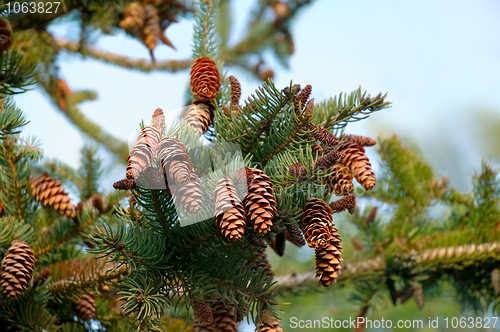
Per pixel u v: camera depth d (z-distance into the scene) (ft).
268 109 3.33
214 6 3.85
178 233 3.34
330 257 3.25
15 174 3.79
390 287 4.28
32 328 3.56
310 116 3.29
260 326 3.38
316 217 3.25
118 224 3.31
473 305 4.27
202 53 3.81
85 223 3.84
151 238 3.33
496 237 4.16
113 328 3.81
